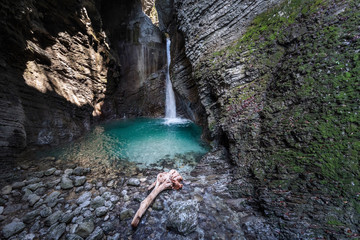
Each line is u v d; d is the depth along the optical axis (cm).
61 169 533
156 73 1875
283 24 529
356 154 265
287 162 336
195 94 1053
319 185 272
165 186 387
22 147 547
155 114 1831
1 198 363
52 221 310
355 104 307
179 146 802
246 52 600
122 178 488
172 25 1271
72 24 1109
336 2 432
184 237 266
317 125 335
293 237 229
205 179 446
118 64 1764
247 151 445
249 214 298
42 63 850
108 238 279
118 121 1540
